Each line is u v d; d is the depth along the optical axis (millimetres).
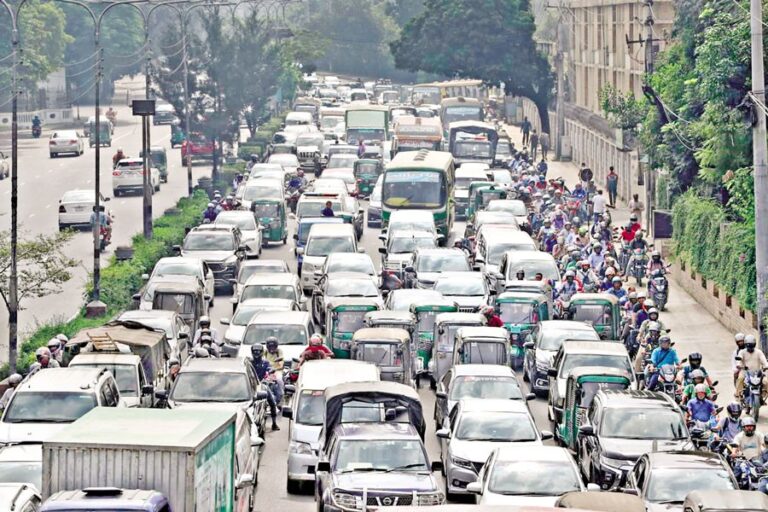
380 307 83875
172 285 87500
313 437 57188
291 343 76000
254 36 191000
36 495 43531
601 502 42094
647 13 131750
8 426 53094
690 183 107375
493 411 57156
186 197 152750
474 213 133750
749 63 87375
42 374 56281
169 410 43719
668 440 54812
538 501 46406
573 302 82000
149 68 143000
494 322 78188
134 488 38531
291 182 154375
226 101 188500
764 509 41438
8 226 135250
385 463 50094
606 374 62219
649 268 96625
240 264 104250
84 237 130750
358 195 158875
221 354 78000
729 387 73500
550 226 117250
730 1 94688
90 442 38594
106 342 65188
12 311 75375
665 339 67000
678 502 46344
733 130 89938
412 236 107812
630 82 157500
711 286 93625
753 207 84062
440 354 77312
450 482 55031
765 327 70062
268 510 54562
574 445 62031
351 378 60375
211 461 40469
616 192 150500
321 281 92750
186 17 170625
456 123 186000
